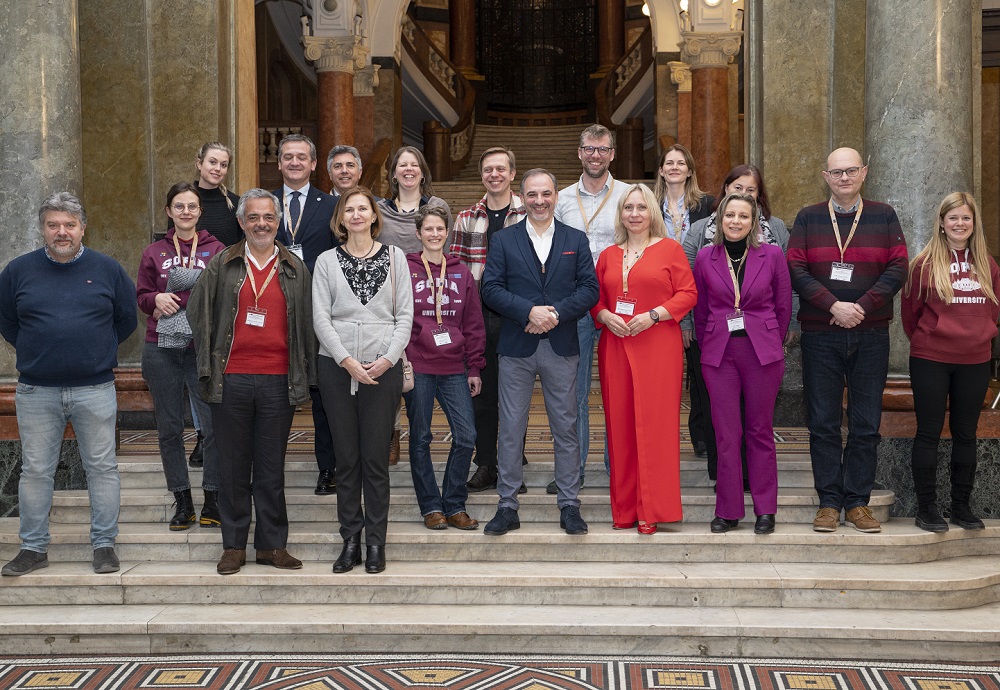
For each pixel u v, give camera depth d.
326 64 15.05
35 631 4.14
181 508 4.85
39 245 5.38
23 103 5.41
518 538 4.67
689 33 14.31
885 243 4.67
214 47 6.58
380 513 4.49
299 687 3.72
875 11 5.44
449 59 23.53
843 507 4.89
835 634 4.04
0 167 5.41
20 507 4.56
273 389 4.46
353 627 4.11
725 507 4.69
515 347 4.64
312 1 15.02
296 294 4.48
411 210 5.25
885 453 5.19
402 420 7.09
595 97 21.59
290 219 5.02
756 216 4.67
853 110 6.34
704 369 4.73
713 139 14.41
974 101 5.93
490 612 4.27
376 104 17.34
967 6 5.30
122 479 5.34
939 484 5.16
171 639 4.15
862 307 4.53
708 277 4.71
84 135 6.56
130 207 6.58
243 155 7.06
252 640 4.14
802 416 6.51
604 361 4.79
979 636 4.02
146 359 4.77
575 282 4.68
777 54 6.46
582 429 5.05
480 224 5.21
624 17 23.56
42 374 4.45
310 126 15.62
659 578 4.36
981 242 4.68
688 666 3.95
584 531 4.67
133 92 6.54
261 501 4.54
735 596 4.36
